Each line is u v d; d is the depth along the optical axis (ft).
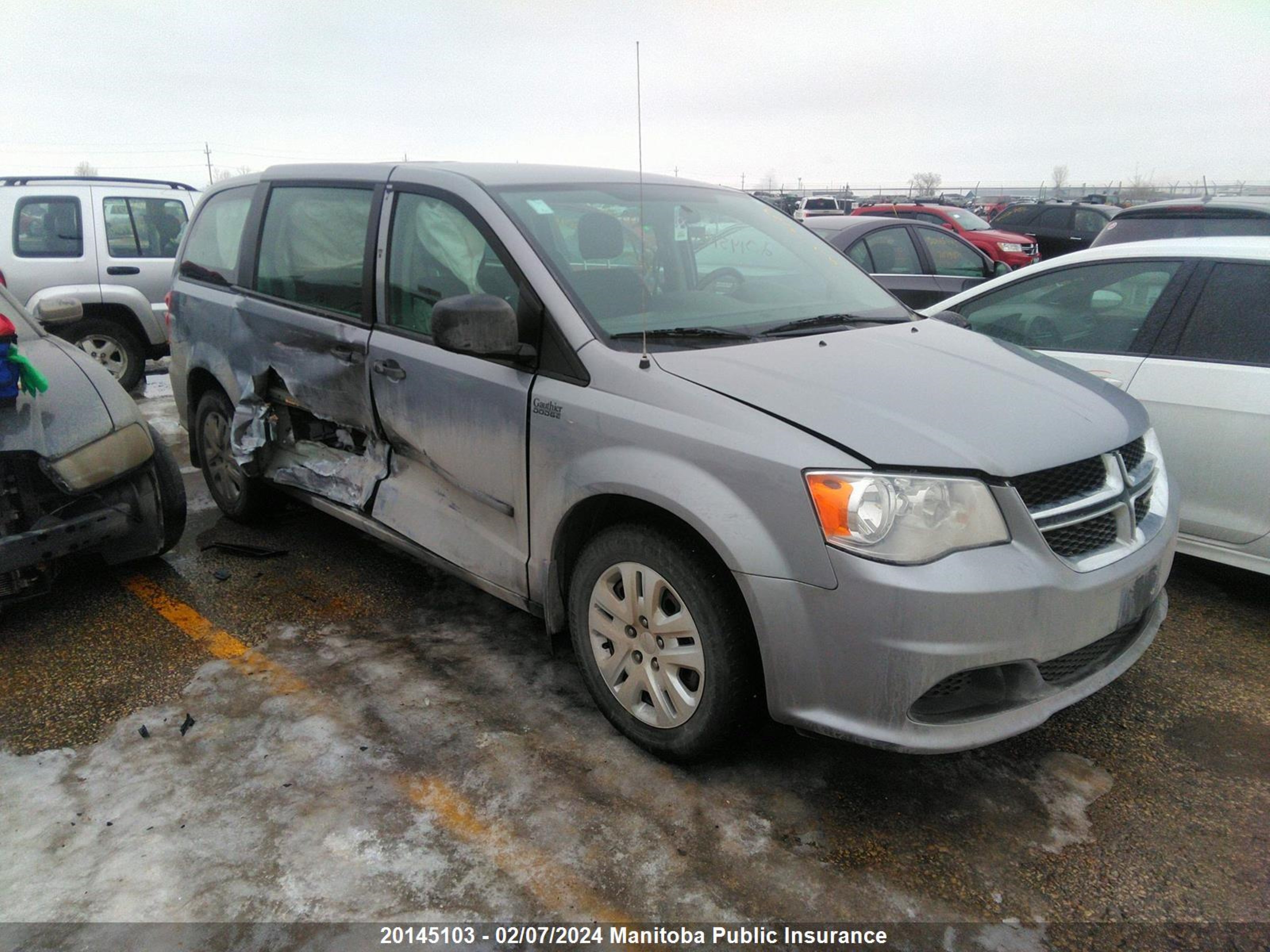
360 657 10.65
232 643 11.00
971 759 8.84
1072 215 51.16
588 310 8.97
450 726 9.24
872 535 6.91
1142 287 12.82
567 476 8.62
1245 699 9.96
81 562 13.43
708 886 7.13
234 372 13.50
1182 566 13.69
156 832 7.64
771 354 8.79
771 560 7.21
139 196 26.45
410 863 7.32
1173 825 7.89
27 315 12.77
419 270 10.52
